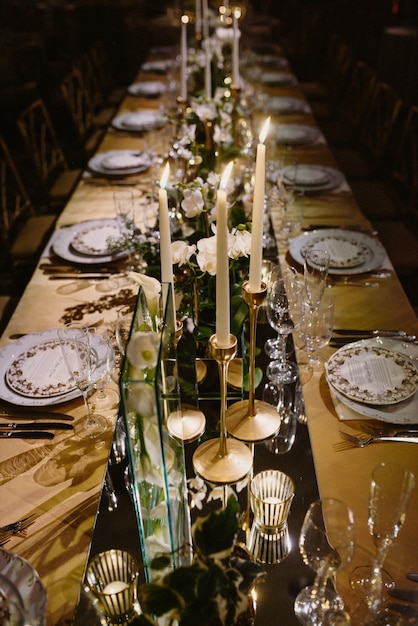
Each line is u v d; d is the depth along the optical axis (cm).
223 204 106
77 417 149
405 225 320
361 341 172
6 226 297
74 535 120
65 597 109
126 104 391
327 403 153
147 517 104
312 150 321
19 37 654
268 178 269
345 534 99
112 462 136
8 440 143
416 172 319
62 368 164
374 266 211
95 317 188
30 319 188
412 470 134
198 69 340
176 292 152
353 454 138
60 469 135
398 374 158
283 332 158
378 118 377
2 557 111
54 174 457
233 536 88
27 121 565
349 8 688
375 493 106
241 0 593
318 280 175
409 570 115
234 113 272
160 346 93
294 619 105
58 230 241
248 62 443
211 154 233
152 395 86
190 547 111
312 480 131
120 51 726
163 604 84
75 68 432
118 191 274
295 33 750
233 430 142
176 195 212
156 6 740
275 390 157
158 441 91
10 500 128
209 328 150
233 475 130
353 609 107
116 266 216
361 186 356
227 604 84
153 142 288
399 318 187
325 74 537
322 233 232
